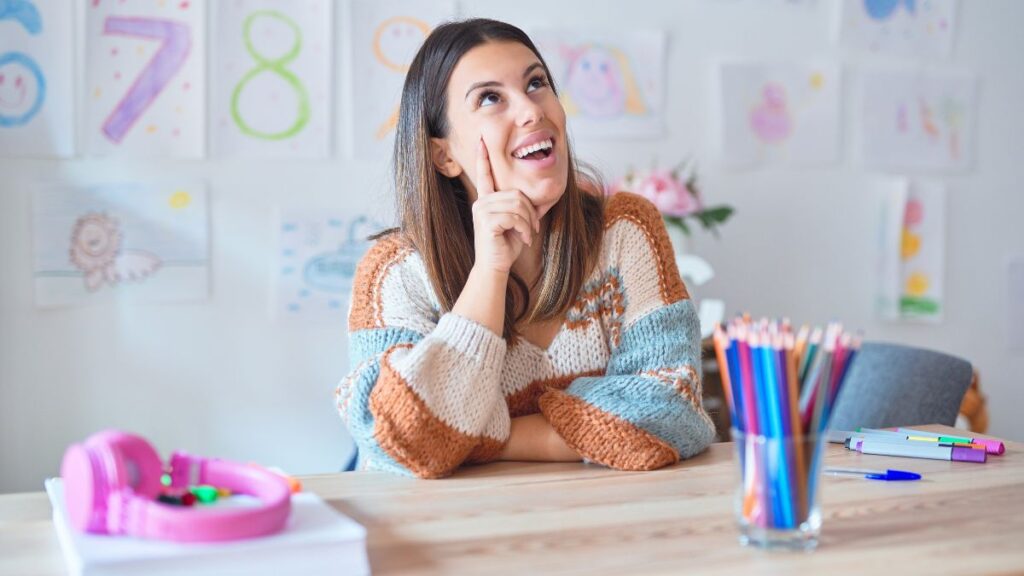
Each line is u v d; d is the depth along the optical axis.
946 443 1.22
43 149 2.41
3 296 2.40
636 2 2.84
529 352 1.37
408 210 1.38
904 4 3.11
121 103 2.46
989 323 3.27
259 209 2.57
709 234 2.94
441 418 1.16
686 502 0.99
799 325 3.04
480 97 1.29
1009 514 0.93
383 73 2.64
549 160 1.27
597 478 1.13
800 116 3.01
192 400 2.54
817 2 3.02
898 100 3.12
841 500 0.99
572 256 1.35
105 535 0.79
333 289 2.64
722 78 2.92
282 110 2.57
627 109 2.84
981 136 3.23
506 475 1.16
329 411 2.66
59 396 2.45
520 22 2.74
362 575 0.78
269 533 0.79
